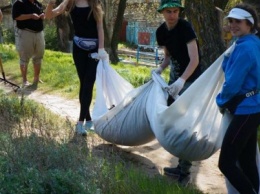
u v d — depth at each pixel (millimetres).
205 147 5457
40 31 11672
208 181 5961
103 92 7109
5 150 4816
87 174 4734
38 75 11914
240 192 4641
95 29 7305
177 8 5523
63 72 12836
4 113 6871
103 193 4738
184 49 5641
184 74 5605
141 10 42688
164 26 5770
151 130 6305
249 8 4562
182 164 5859
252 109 4535
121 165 5461
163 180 5434
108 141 6730
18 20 11469
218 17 9984
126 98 6469
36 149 4828
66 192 4367
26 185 4320
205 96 5301
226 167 4629
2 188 4184
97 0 7262
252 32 4602
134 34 48844
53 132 6012
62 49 27000
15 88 11102
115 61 24672
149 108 6000
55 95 10812
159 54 32312
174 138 5457
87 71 7336
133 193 4887
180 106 5320
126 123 6379
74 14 7273
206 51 9961
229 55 4727
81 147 5359
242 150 4852
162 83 6059
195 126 5387
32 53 11695
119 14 24656
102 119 6602
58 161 4770
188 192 5184
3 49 17656
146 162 6449
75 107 9625
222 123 4961
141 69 17391
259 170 4957
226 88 4496
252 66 4461
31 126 5543
